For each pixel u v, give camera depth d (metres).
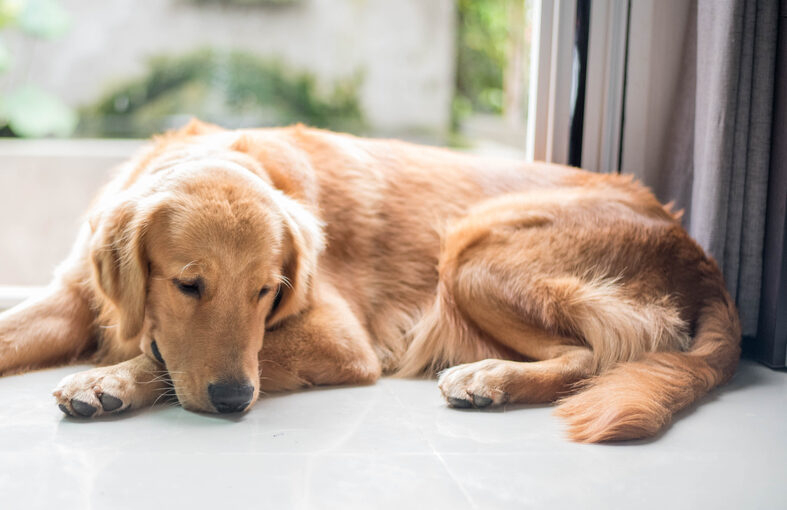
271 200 0.99
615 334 1.06
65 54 4.18
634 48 1.31
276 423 0.92
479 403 0.99
